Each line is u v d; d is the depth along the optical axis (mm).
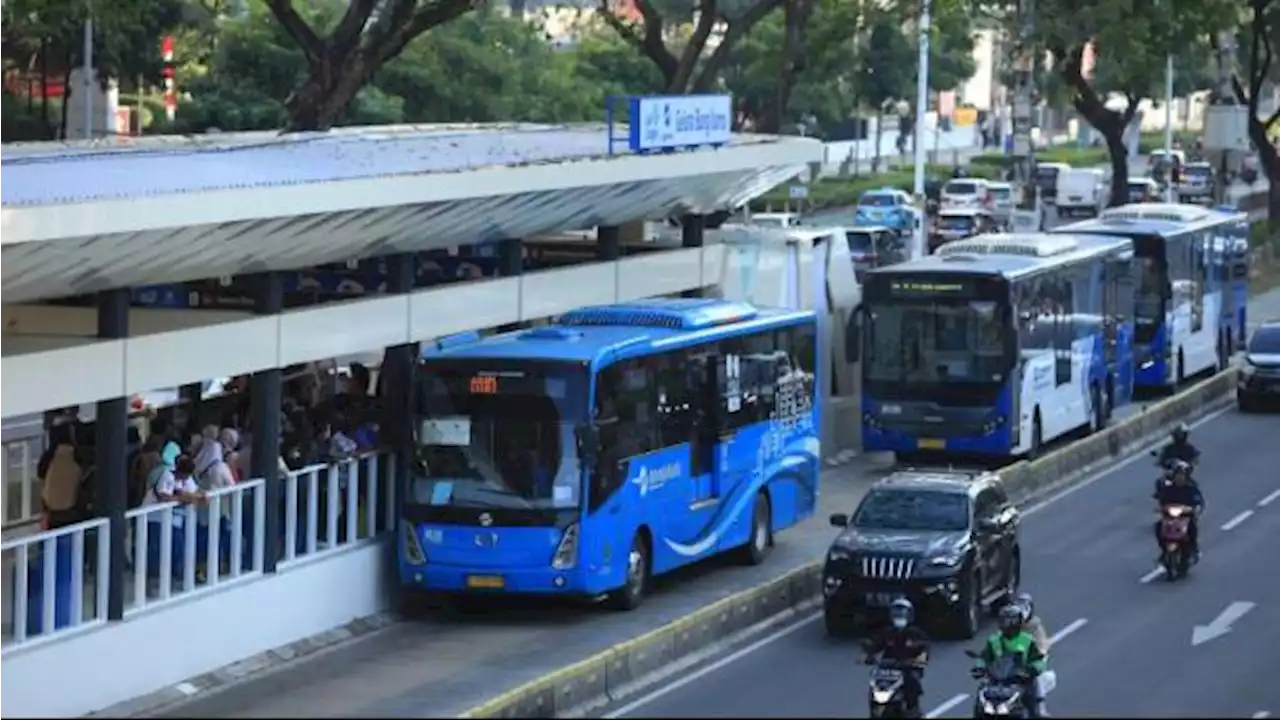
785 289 85938
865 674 53562
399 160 61500
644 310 66000
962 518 59844
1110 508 80750
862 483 84625
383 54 97250
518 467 58781
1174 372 109188
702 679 52938
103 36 124688
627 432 60719
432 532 58906
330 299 62875
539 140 76250
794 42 128125
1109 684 52719
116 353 49062
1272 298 149750
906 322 84688
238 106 133500
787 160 81062
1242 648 57531
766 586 60938
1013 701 45656
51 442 54062
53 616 48375
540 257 77375
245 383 63125
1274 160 168500
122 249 46188
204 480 54219
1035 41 148875
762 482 69312
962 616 58156
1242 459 92438
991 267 84750
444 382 59281
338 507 58844
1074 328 93062
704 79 119875
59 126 131250
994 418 83688
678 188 73500
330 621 57781
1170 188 192000
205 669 52406
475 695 50062
